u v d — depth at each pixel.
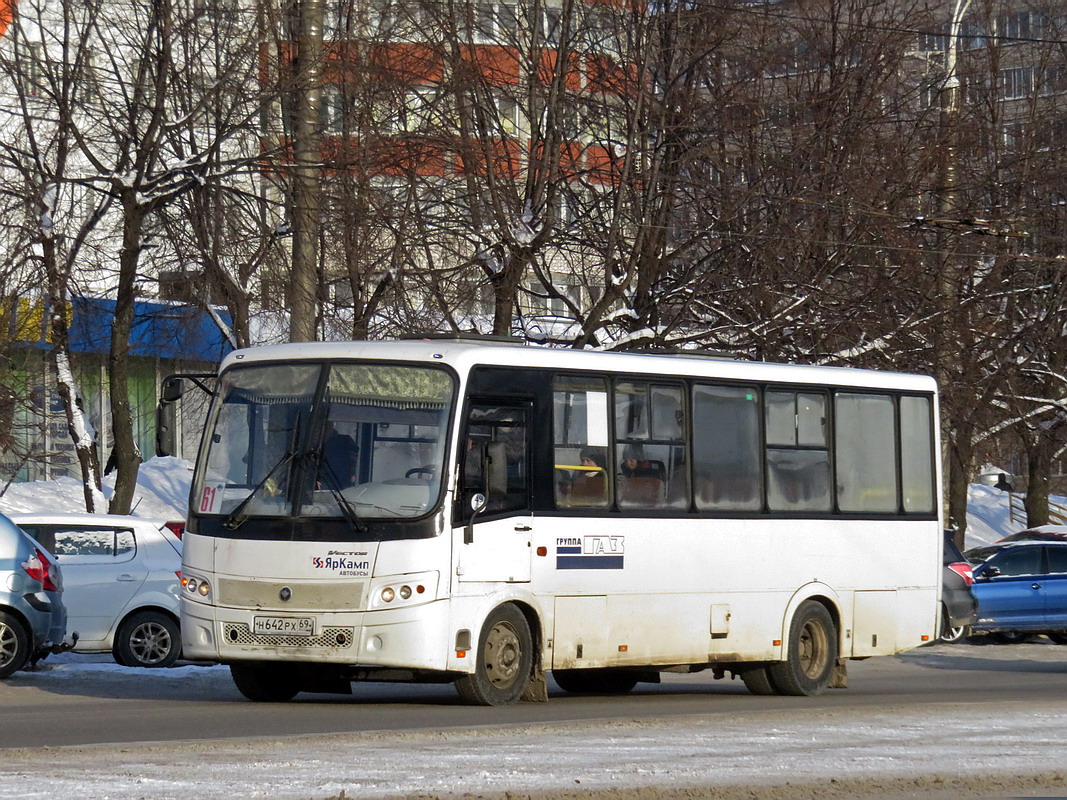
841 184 62.75
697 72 61.50
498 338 34.00
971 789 19.33
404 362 30.59
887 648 38.78
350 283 56.75
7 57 56.91
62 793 17.02
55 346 56.03
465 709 29.84
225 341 59.56
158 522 44.12
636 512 33.50
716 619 34.91
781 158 62.25
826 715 28.73
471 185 56.56
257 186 58.03
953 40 70.69
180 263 57.22
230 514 30.12
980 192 70.75
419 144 55.66
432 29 56.97
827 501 37.72
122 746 22.03
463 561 29.86
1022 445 89.56
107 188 58.78
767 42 62.84
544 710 30.11
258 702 31.81
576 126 60.72
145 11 55.84
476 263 57.28
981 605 62.09
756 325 60.38
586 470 32.62
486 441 30.75
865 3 65.19
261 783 18.06
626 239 61.84
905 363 65.06
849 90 63.75
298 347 31.38
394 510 29.50
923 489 40.09
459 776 18.83
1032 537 68.00
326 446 30.11
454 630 29.56
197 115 55.50
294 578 29.39
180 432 84.94
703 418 35.28
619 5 59.97
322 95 54.69
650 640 33.53
